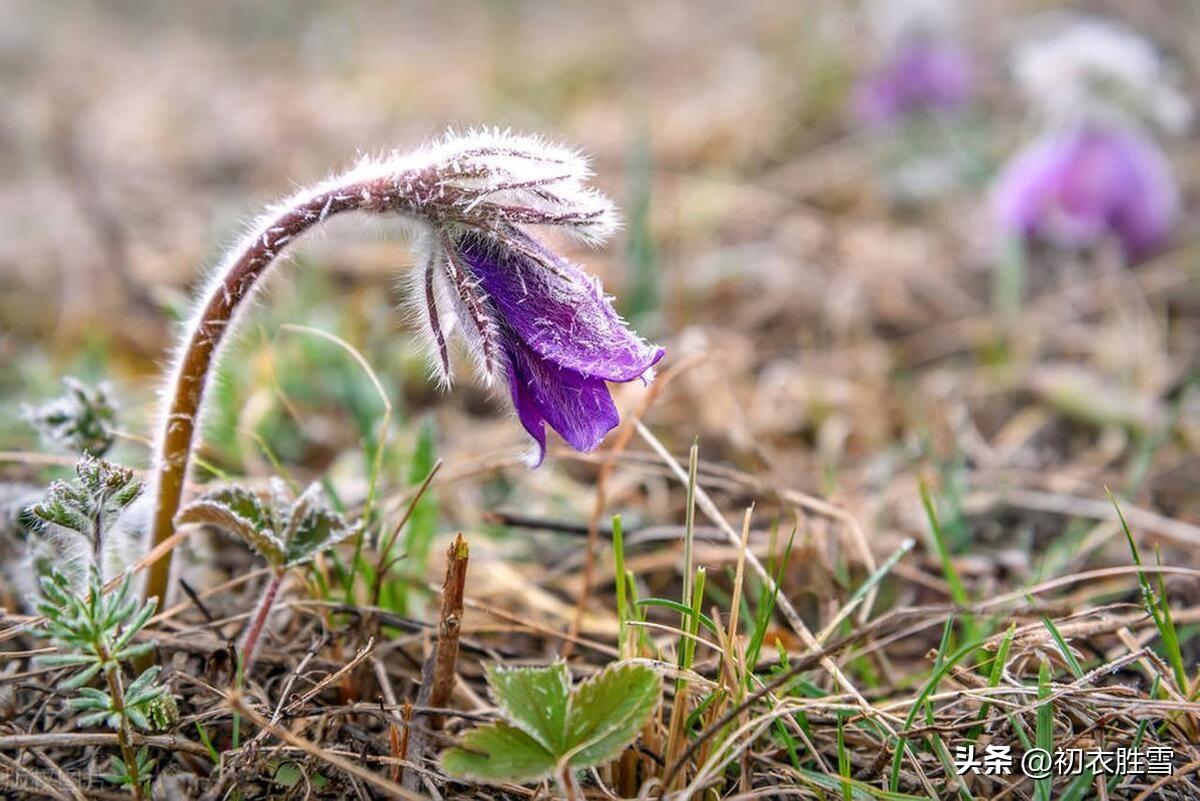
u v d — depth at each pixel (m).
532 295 0.27
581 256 0.49
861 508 0.37
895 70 0.60
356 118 0.68
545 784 0.27
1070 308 0.48
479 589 0.33
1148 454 0.37
